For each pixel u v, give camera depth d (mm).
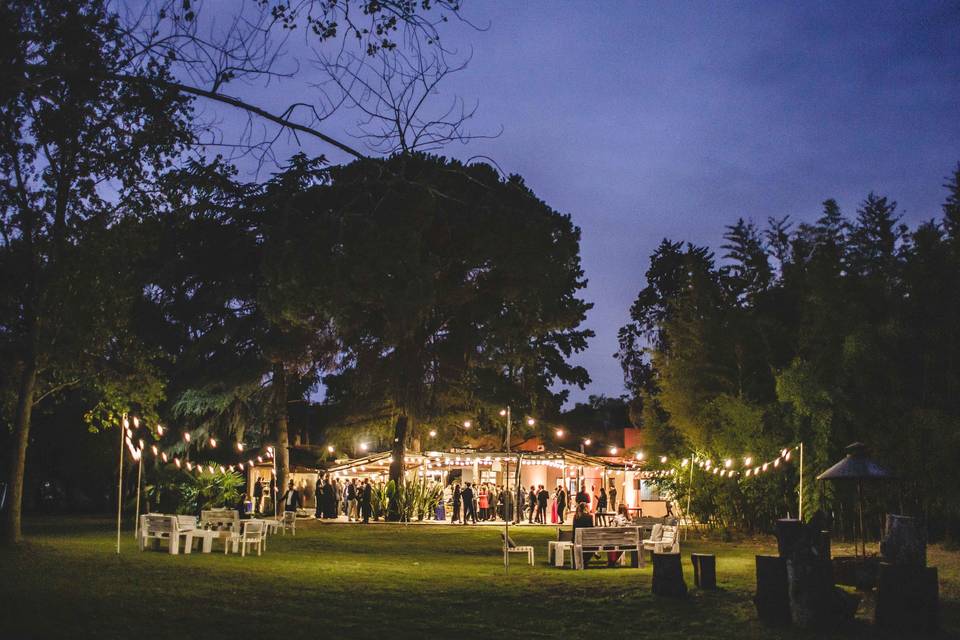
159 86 12570
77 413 50094
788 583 12812
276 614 13430
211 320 46219
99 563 20156
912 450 26312
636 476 47344
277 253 32156
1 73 12320
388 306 37812
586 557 22953
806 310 31641
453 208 35281
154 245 24016
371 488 43031
